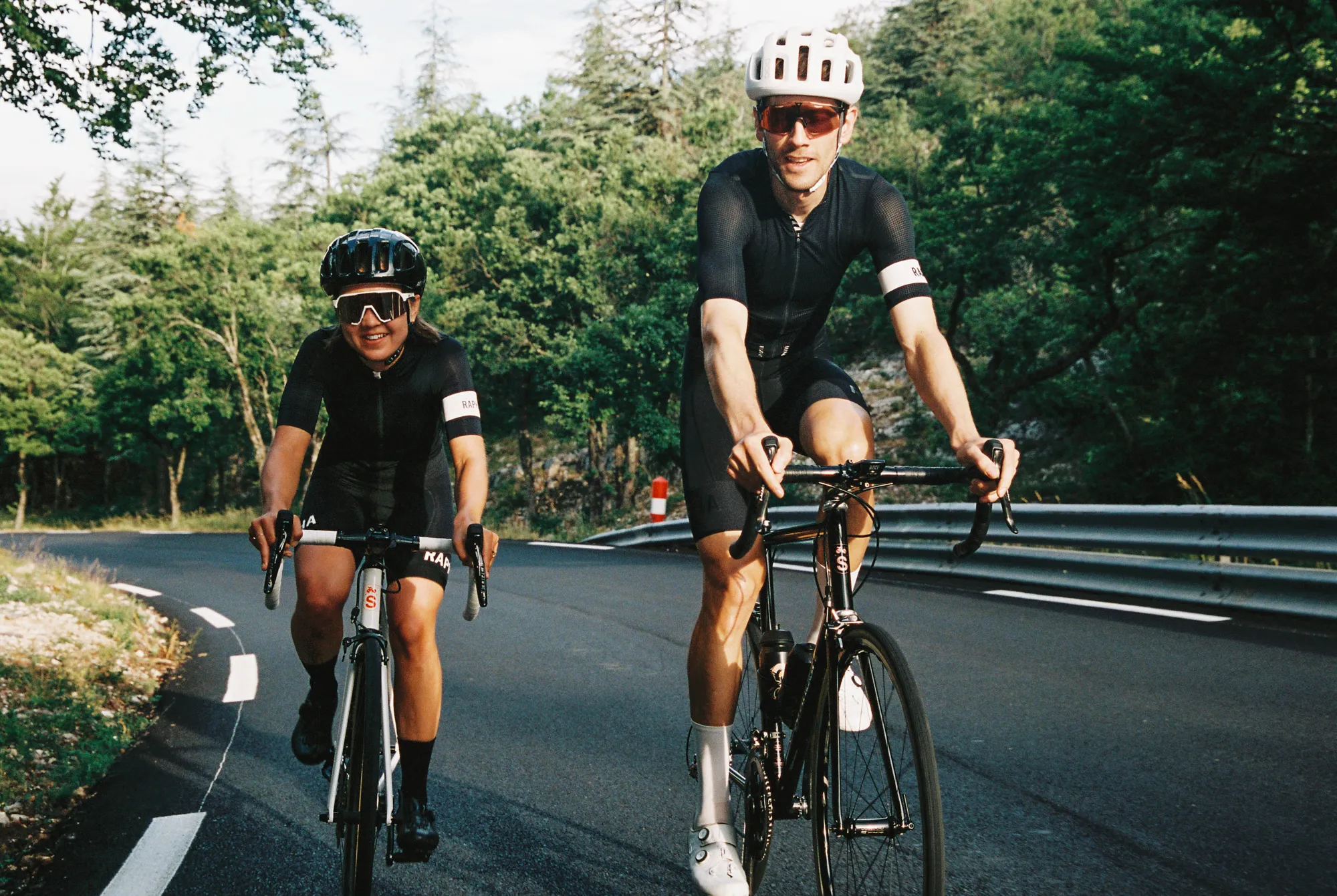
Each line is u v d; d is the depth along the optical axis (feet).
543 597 31.96
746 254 9.22
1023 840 10.98
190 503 189.98
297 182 204.74
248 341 140.15
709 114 89.66
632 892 10.15
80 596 30.76
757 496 7.04
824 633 7.61
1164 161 59.57
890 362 105.09
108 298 170.19
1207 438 69.36
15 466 194.49
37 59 24.43
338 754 9.14
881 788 6.81
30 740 15.76
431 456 11.12
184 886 10.62
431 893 10.28
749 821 8.92
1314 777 12.60
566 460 122.01
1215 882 9.76
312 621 10.46
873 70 176.35
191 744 16.49
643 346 80.84
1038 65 116.57
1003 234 77.20
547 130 138.51
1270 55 53.67
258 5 25.50
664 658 22.02
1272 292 60.18
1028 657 19.72
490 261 97.60
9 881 10.99
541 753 15.16
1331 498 63.36
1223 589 23.88
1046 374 82.23
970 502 30.86
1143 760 13.51
